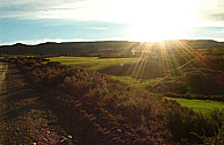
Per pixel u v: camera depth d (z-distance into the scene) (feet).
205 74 140.15
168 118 26.61
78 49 638.12
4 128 22.38
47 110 29.84
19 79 58.90
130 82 105.81
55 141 19.70
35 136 20.48
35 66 92.02
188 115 27.78
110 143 19.43
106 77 72.59
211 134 23.06
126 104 30.86
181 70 164.55
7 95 39.04
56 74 58.18
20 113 28.17
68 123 24.75
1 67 96.07
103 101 33.12
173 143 20.52
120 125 23.49
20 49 602.85
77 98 34.50
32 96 38.55
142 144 19.27
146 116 27.94
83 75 60.23
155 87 91.91
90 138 20.70
